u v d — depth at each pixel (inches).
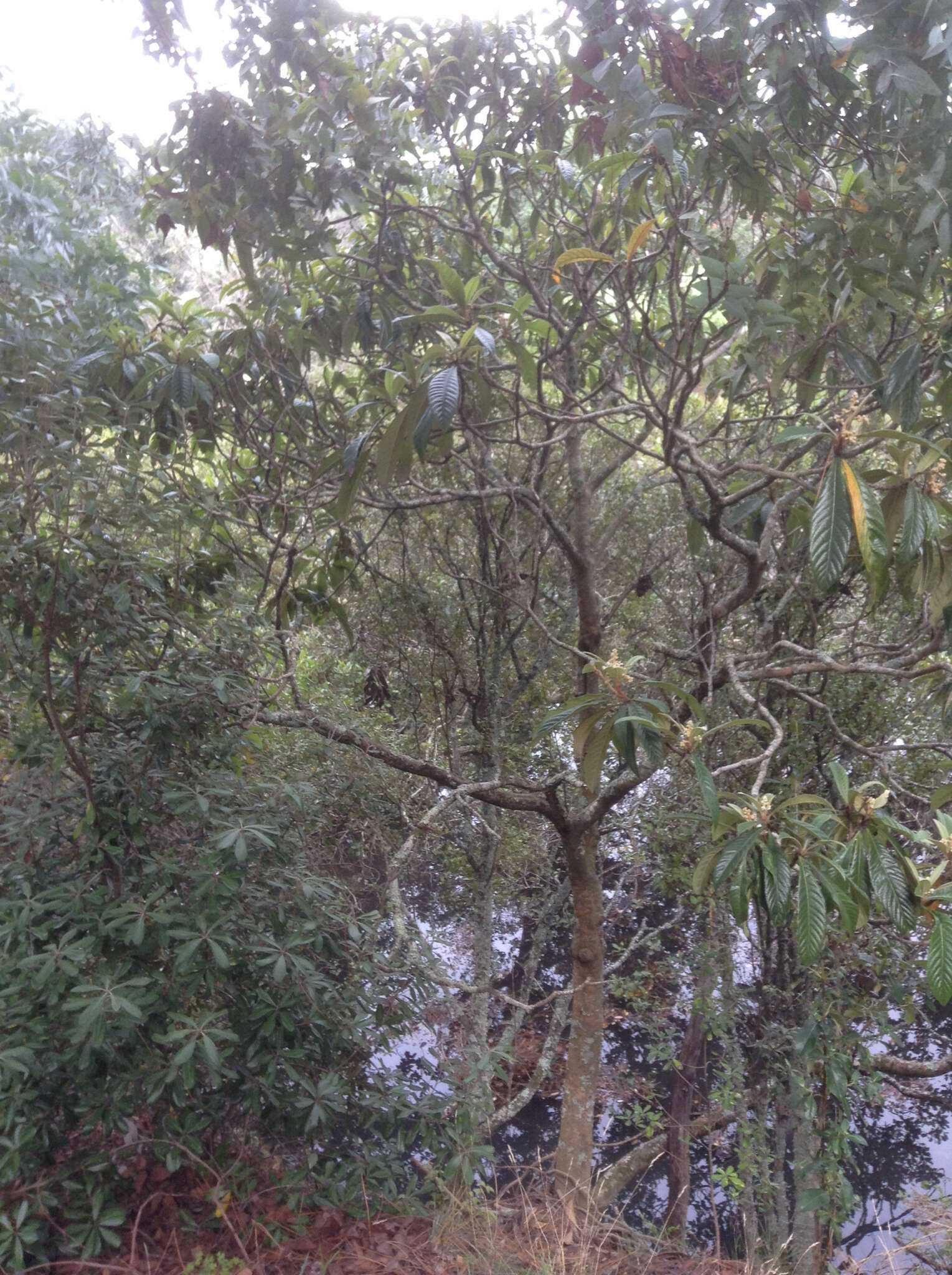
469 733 203.8
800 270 118.7
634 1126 191.5
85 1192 117.7
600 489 201.5
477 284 118.0
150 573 120.0
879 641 178.7
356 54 125.3
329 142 120.7
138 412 137.3
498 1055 159.2
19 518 108.9
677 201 112.9
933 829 150.9
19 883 125.6
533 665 195.2
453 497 146.7
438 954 200.2
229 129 118.4
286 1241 124.6
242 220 126.6
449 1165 133.9
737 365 131.2
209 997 124.9
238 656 129.9
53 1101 120.9
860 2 92.7
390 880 160.9
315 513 159.8
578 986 144.5
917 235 106.6
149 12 108.4
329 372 166.2
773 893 79.7
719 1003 161.5
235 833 116.7
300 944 126.6
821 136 120.9
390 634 192.9
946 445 97.8
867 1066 150.3
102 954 122.0
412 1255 126.3
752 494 135.6
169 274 188.4
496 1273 123.0
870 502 79.7
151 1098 112.7
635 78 95.3
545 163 142.4
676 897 198.5
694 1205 177.8
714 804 83.4
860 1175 175.0
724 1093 149.1
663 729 91.0
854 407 84.7
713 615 139.0
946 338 108.2
